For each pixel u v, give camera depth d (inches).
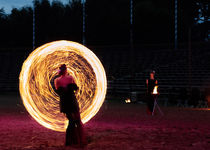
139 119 388.2
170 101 629.9
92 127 318.0
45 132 288.8
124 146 221.0
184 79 837.8
